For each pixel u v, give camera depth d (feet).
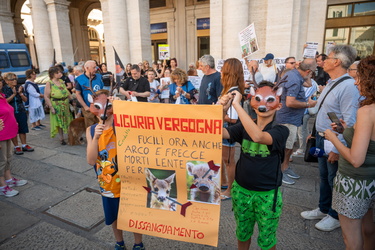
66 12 42.80
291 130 11.88
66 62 43.57
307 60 12.30
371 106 5.42
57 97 17.92
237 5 24.21
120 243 7.71
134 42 32.07
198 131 5.97
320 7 24.63
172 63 25.08
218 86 11.14
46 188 12.44
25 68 41.98
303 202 10.67
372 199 5.91
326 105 8.50
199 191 6.27
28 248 8.39
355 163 5.48
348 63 8.11
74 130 18.52
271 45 24.40
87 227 9.43
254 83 6.02
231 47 25.31
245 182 6.10
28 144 19.16
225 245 8.34
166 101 19.72
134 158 6.57
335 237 8.52
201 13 46.26
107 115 6.72
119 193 7.07
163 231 6.63
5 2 53.72
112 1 30.71
